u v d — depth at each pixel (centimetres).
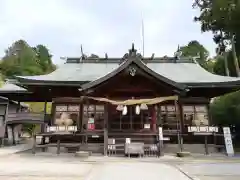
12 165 930
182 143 1402
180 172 775
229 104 2033
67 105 1620
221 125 2106
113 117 1414
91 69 1945
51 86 1537
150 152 1268
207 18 2545
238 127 2072
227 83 1455
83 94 1352
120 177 689
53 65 6900
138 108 1317
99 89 1341
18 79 1472
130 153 1179
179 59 2102
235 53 2470
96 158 1145
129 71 1297
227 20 2272
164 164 960
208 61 4503
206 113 1603
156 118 1414
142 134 1339
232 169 838
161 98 1329
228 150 1262
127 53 1488
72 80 1550
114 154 1287
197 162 1020
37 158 1157
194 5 2734
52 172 774
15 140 2261
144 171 790
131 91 1391
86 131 1480
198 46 5594
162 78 1292
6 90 1842
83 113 1596
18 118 1870
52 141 1530
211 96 1677
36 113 1875
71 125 1559
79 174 739
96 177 689
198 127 1424
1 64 5309
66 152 1419
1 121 1959
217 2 2244
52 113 1600
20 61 5762
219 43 2844
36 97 2044
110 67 2003
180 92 1318
